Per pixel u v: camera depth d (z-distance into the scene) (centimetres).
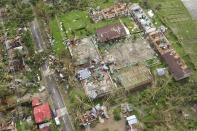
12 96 6022
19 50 6631
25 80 6222
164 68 6144
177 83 5912
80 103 5812
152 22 6962
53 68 6366
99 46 6644
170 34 6738
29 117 5747
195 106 5628
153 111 5591
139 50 6494
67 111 5769
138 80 5950
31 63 6462
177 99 5675
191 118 5494
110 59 6400
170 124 5444
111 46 6619
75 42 6725
